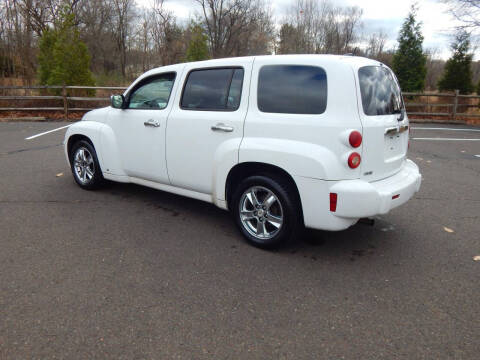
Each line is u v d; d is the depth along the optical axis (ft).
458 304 8.51
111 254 10.57
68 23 45.88
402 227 13.19
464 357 6.78
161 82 13.60
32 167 20.47
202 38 63.62
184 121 12.36
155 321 7.63
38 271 9.48
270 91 10.55
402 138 11.37
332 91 9.43
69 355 6.61
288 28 113.09
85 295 8.47
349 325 7.67
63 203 14.79
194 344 6.99
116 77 61.67
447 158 25.29
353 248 11.41
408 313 8.13
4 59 70.49
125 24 117.08
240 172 11.58
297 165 9.68
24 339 6.97
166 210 14.37
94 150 15.96
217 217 13.75
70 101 45.37
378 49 122.83
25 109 43.21
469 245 11.75
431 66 117.08
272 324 7.65
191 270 9.80
